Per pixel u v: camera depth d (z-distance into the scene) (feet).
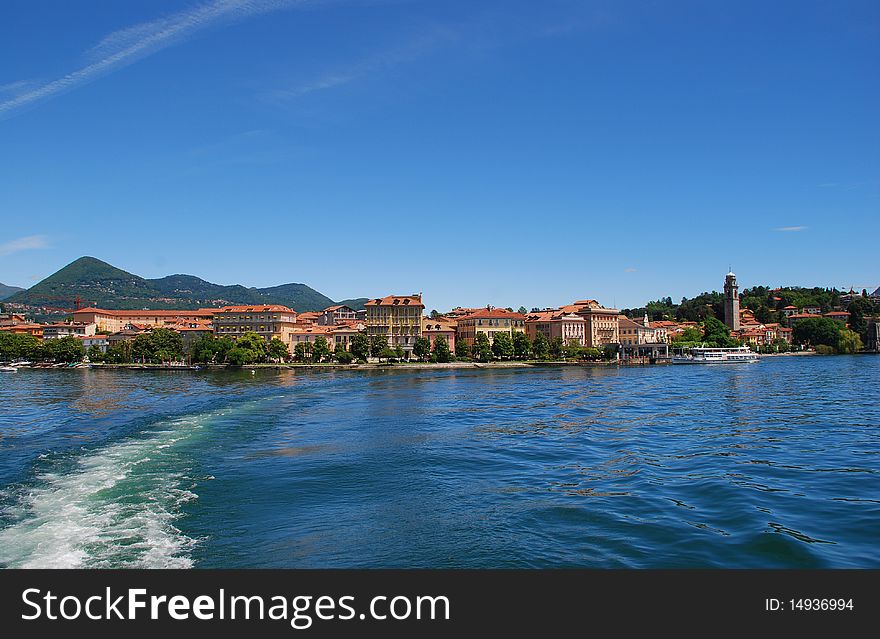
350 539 116.98
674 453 201.98
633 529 122.52
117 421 277.03
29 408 339.98
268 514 131.95
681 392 426.92
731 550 110.83
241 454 197.88
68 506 134.92
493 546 113.91
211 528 121.90
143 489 150.71
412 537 118.32
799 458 191.72
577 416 299.38
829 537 116.98
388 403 360.28
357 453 201.57
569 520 128.57
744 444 216.74
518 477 168.86
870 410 309.42
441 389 466.70
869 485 156.66
